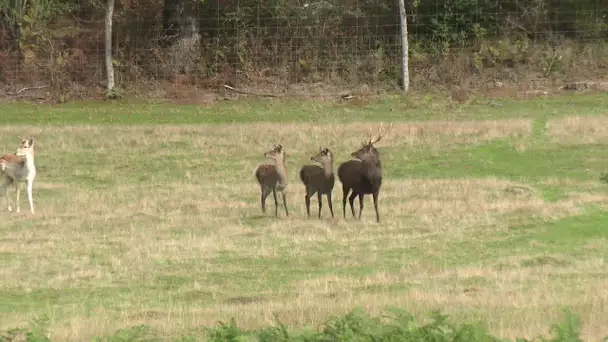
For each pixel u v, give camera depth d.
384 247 45.81
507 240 47.09
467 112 93.12
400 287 37.03
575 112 90.06
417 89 106.06
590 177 67.56
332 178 54.16
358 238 48.03
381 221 52.78
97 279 40.03
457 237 47.75
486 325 27.33
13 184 58.94
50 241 47.97
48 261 43.34
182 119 93.19
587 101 95.94
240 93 106.00
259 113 95.50
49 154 77.44
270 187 55.12
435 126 81.94
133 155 77.12
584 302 31.59
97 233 50.06
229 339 23.83
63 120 93.00
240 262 43.06
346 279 38.97
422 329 23.17
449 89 105.38
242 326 29.73
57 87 106.06
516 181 66.19
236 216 54.78
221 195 62.47
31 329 30.36
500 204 56.03
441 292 35.16
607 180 65.25
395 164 73.31
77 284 39.16
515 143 77.19
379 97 102.00
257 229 50.78
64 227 51.75
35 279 40.00
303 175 54.81
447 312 30.77
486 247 45.69
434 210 55.25
